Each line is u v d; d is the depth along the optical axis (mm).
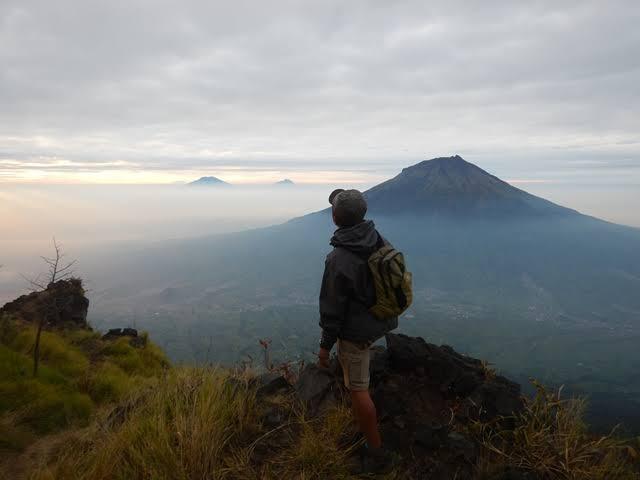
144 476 2838
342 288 2855
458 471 2980
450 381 3949
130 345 9734
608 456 3094
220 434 3248
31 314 9430
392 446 3203
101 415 4852
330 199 3201
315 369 4195
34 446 4160
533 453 3121
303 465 2953
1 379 5363
